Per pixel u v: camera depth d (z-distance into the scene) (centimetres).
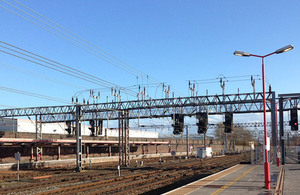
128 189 2238
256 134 10631
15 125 6575
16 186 2377
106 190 2166
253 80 4188
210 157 7706
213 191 1819
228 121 4216
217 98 4238
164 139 9362
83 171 3878
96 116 4816
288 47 1984
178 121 4131
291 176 2562
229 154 9850
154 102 4475
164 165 4756
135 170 3903
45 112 5175
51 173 3609
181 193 1753
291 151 6338
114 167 4509
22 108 5281
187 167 4272
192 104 4297
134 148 7831
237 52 2066
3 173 3484
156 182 2580
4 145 4541
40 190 2253
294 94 4144
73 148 6144
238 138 12312
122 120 4778
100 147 6762
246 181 2270
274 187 1964
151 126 7038
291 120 3847
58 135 6009
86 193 2030
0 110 5494
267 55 2047
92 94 4847
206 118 4103
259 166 3703
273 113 4153
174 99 4378
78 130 3978
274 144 4131
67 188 2228
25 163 4391
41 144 5050
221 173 2848
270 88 4150
